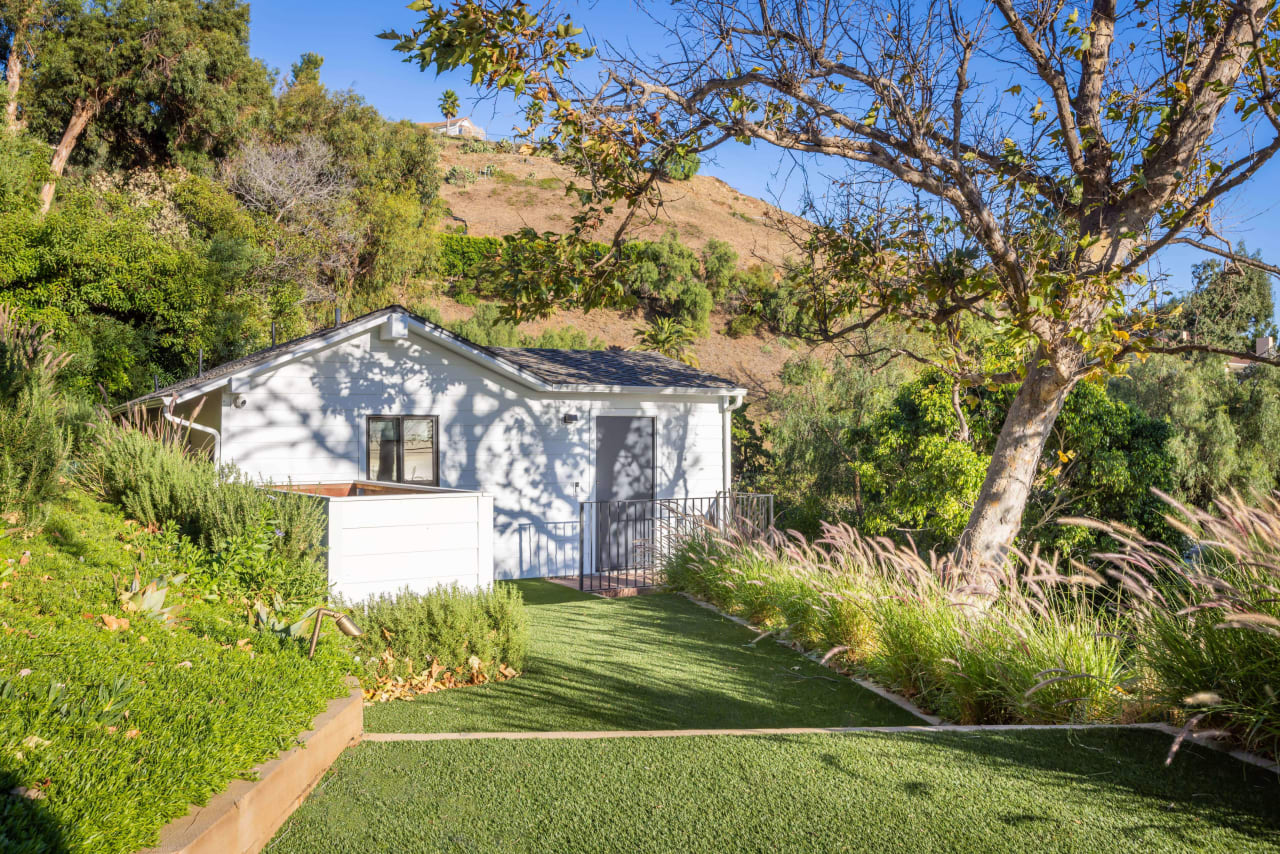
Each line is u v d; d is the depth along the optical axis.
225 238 28.75
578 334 39.38
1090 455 13.32
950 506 13.48
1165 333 9.59
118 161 36.94
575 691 6.38
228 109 36.44
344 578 8.18
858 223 9.70
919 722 5.84
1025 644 5.77
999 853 3.33
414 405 13.35
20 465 6.88
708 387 15.71
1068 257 8.30
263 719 3.73
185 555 7.48
